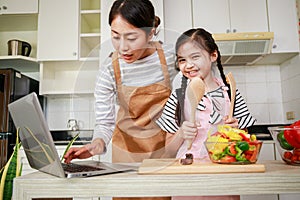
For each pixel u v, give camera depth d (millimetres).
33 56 2730
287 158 764
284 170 655
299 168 690
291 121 2447
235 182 605
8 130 2078
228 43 2266
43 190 611
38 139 592
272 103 2641
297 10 2393
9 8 2412
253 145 673
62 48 2381
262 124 2613
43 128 541
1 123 2074
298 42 2373
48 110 2650
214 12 2432
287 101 2527
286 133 749
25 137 672
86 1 2648
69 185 608
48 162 619
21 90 2277
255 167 631
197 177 607
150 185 607
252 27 2422
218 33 2410
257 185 605
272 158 2107
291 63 2447
